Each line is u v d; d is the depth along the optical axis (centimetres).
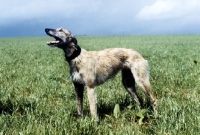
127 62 418
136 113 380
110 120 383
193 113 360
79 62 376
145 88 412
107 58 405
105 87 529
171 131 327
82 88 397
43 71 691
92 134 333
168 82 553
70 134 329
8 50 1630
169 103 397
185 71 641
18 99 452
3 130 334
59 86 555
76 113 404
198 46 1752
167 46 1855
